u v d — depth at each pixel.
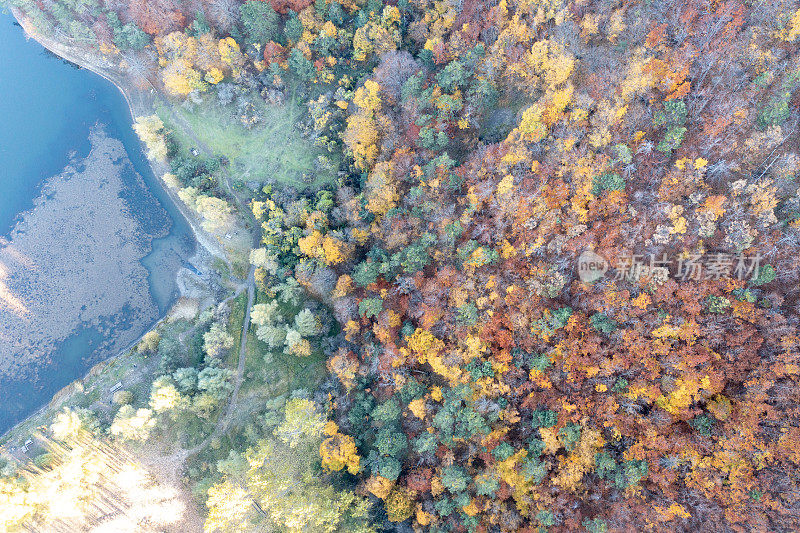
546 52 78.50
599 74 76.50
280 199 104.31
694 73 72.50
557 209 71.75
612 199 70.00
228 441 93.44
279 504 78.94
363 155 94.88
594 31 79.38
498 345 73.31
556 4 79.38
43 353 106.38
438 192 81.75
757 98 70.81
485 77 85.75
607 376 66.19
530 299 70.62
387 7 95.25
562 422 66.12
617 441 64.44
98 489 88.25
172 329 105.81
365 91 90.56
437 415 72.69
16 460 94.19
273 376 96.94
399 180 87.50
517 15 80.44
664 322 64.69
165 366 100.69
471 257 74.75
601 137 72.50
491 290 72.94
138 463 91.12
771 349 62.06
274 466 83.19
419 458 77.56
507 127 86.88
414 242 83.31
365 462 79.88
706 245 67.56
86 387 102.25
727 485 60.53
